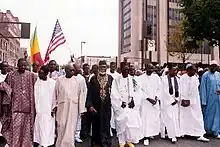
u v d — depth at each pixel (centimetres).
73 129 732
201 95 952
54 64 903
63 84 742
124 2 8825
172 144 855
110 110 769
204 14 2239
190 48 2625
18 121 682
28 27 1727
